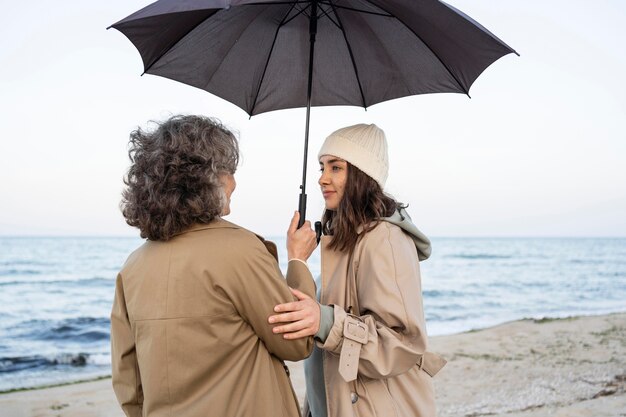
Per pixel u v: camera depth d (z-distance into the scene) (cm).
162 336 158
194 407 157
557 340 903
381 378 187
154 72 226
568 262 4806
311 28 221
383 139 214
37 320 1886
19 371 1014
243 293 161
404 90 236
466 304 2647
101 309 2191
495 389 600
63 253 4725
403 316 185
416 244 215
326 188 213
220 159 165
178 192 160
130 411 175
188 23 209
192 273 159
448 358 769
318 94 249
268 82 246
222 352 160
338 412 195
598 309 2488
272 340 165
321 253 214
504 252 5956
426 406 208
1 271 3528
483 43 195
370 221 204
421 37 211
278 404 167
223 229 167
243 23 228
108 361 1096
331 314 183
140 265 167
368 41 229
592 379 629
